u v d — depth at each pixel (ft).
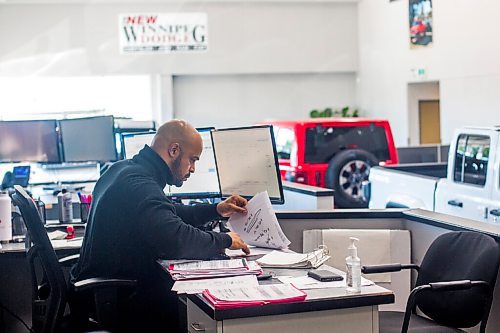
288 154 24.53
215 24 37.58
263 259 9.92
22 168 17.22
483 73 27.48
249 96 38.91
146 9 36.88
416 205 18.39
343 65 38.99
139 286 10.02
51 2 35.99
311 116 38.81
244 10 37.81
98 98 37.35
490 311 10.43
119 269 9.94
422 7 31.65
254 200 11.05
